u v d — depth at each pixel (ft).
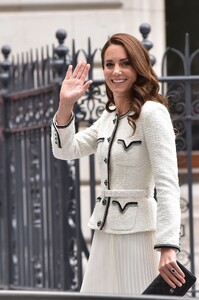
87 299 13.50
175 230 19.13
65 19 50.24
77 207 35.06
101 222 20.45
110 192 20.34
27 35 50.44
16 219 41.16
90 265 20.79
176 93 34.14
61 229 35.65
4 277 42.65
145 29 34.24
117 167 20.27
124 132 20.35
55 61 35.17
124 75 20.49
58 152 21.22
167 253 19.08
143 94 20.43
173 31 53.42
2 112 42.29
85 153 21.65
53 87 35.32
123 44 20.61
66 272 35.45
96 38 50.16
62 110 20.83
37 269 38.96
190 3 53.36
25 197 40.68
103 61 20.97
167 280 19.11
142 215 20.13
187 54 34.30
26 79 39.99
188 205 34.76
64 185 35.37
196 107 34.17
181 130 34.40
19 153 40.86
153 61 34.06
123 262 20.25
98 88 34.58
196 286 39.04
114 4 50.21
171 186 19.47
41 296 13.71
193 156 53.26
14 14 50.55
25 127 39.58
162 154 19.70
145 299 13.34
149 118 19.94
